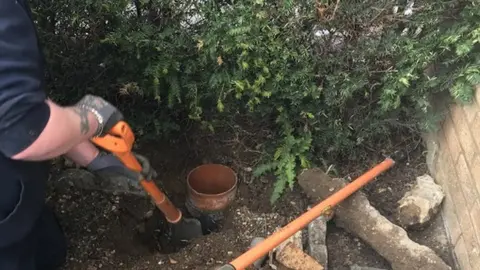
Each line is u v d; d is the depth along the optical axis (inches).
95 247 79.7
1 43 43.6
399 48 76.2
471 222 75.3
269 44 74.5
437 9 75.1
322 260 77.9
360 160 90.3
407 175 89.7
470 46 73.3
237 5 72.7
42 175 60.1
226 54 76.4
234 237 80.7
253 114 86.1
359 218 80.1
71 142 50.1
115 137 58.0
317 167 86.9
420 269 74.9
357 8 73.7
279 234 72.0
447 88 79.7
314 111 83.3
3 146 46.2
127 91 78.5
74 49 77.6
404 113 86.5
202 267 77.3
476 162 73.9
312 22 74.9
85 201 84.3
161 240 85.9
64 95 81.8
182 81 79.4
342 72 78.0
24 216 57.3
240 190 88.2
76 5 72.8
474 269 73.5
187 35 75.6
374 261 79.9
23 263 63.6
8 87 43.4
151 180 71.9
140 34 73.6
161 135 88.1
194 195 83.3
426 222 82.9
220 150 90.7
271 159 88.4
